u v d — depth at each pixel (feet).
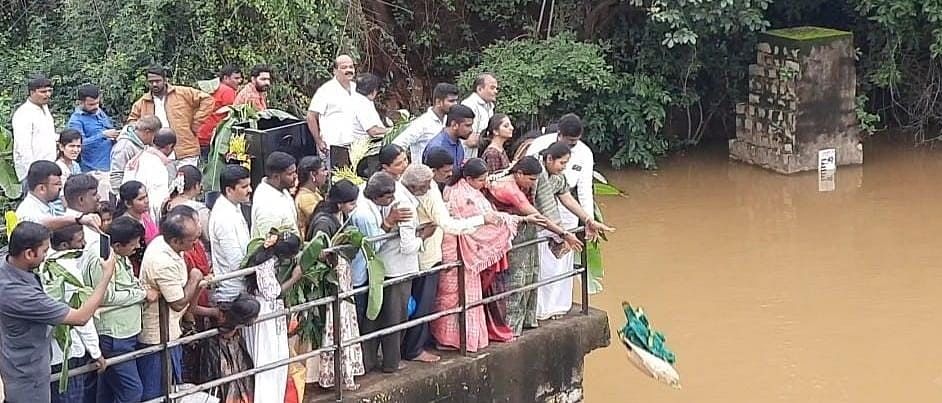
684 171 51.98
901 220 43.65
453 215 22.88
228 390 20.26
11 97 42.27
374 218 21.43
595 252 26.76
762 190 48.44
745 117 52.54
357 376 22.02
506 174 23.89
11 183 28.27
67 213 20.95
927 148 54.44
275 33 42.91
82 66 44.09
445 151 22.76
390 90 52.34
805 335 33.06
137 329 18.97
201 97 32.01
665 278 37.81
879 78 53.72
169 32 43.11
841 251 40.19
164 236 18.83
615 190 26.91
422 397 22.21
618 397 29.68
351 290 20.92
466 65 54.49
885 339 32.73
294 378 20.79
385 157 22.04
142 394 19.24
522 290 23.79
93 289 18.30
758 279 37.58
